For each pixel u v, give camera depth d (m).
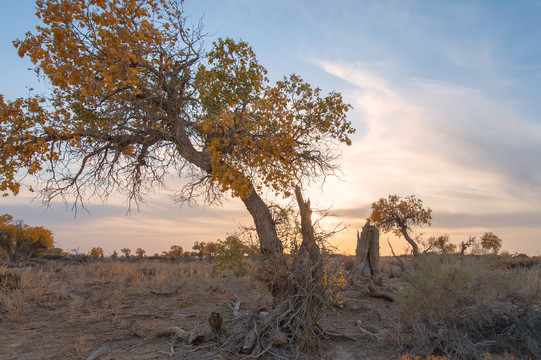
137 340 6.95
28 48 6.91
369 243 12.48
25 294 10.25
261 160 8.27
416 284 7.21
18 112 7.88
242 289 12.11
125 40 7.43
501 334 6.69
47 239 34.53
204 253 34.47
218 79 8.80
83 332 7.45
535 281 8.48
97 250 33.19
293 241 7.21
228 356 6.01
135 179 9.83
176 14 8.15
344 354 6.21
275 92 9.04
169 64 8.49
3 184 7.70
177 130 8.75
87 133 8.27
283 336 6.27
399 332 6.78
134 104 8.41
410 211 35.91
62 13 7.01
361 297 11.09
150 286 12.65
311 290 6.71
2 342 6.77
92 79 7.34
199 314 9.06
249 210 7.89
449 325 6.85
